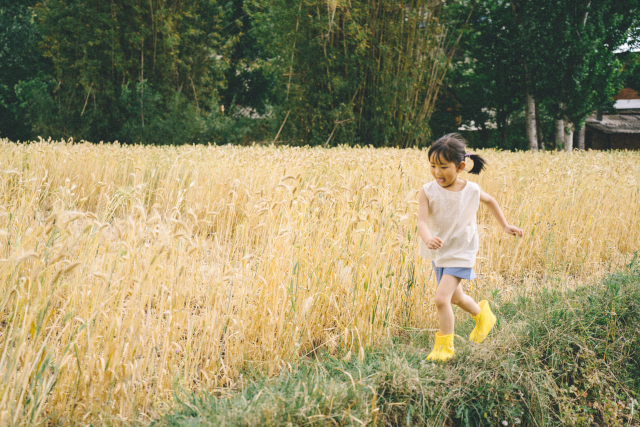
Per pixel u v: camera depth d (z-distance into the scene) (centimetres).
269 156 793
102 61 1966
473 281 436
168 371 276
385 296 357
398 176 616
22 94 2189
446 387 285
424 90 2130
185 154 845
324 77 1948
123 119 2041
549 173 764
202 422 233
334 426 236
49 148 833
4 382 213
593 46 1962
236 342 302
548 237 536
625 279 417
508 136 2733
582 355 330
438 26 2045
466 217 302
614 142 2888
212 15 2292
